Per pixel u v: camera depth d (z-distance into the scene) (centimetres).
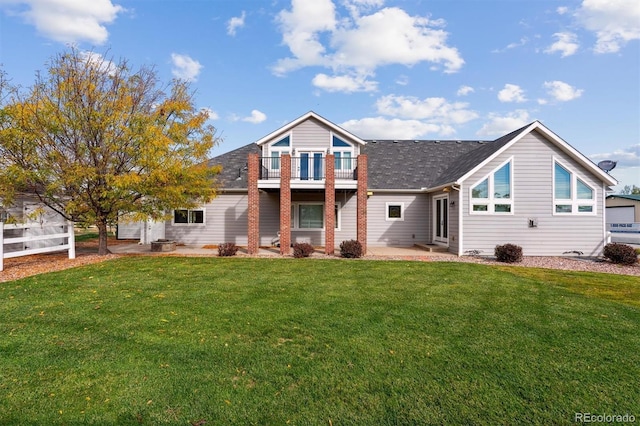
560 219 1457
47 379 364
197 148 1323
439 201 1720
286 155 1502
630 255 1213
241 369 389
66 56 1177
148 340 468
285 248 1468
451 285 824
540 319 573
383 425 294
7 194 1090
